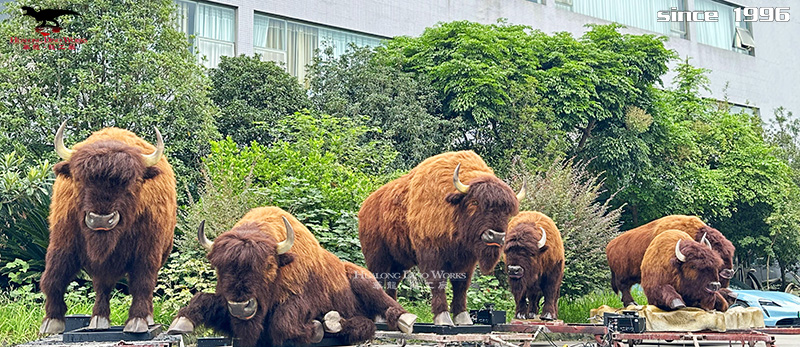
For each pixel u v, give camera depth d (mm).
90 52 12820
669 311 8773
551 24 25750
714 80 29594
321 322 6324
